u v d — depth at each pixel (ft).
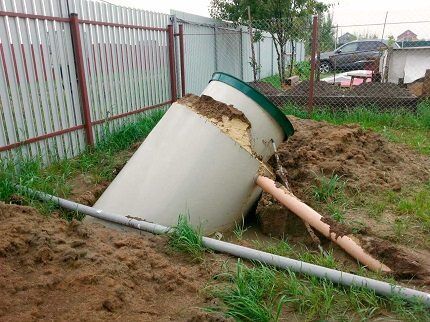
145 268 8.32
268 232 12.23
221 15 45.70
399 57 32.83
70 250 7.96
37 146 16.98
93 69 20.30
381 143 17.94
